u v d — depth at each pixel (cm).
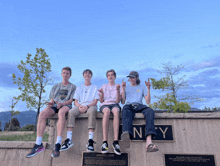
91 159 284
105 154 286
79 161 287
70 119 289
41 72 1388
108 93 328
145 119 284
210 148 285
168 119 304
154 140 293
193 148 287
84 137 301
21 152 292
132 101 319
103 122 283
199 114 300
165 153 286
